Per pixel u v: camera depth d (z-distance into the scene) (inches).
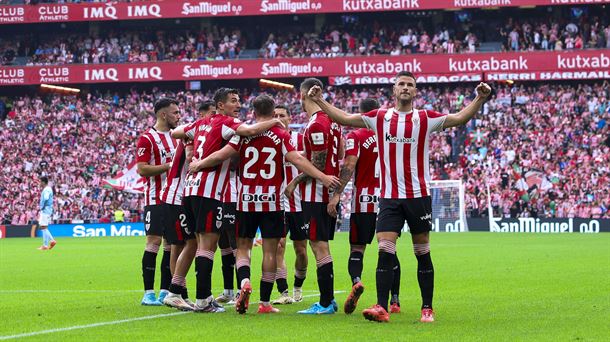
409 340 609.6
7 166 3875.5
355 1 3964.1
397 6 3919.8
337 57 3988.7
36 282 1222.9
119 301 933.2
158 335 641.6
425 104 3905.0
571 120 3671.3
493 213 3437.5
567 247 2005.4
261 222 790.5
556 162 3513.8
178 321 729.6
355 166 810.2
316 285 1119.0
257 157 786.8
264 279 796.6
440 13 4210.1
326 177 764.0
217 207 799.1
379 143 729.6
